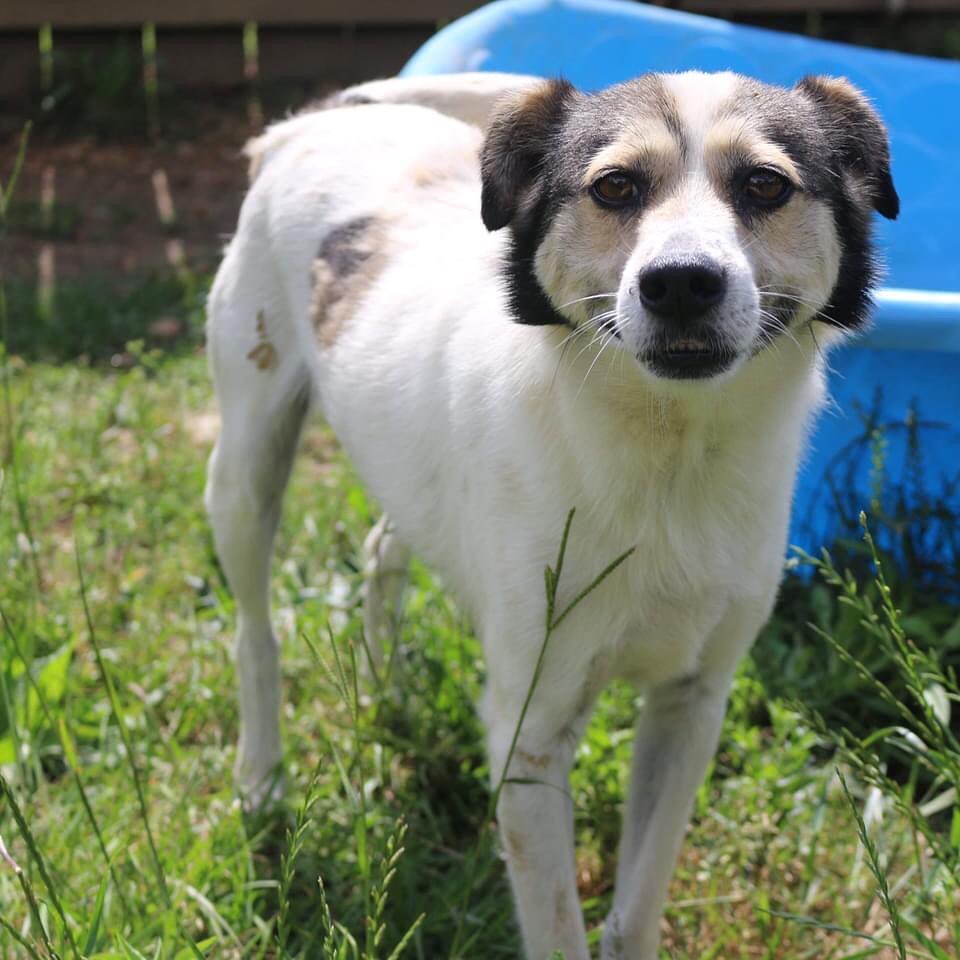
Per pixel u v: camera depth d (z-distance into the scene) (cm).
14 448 129
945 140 178
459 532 113
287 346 129
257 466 129
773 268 101
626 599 106
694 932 117
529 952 108
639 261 98
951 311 122
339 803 125
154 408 184
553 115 108
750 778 124
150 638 142
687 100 102
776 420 105
